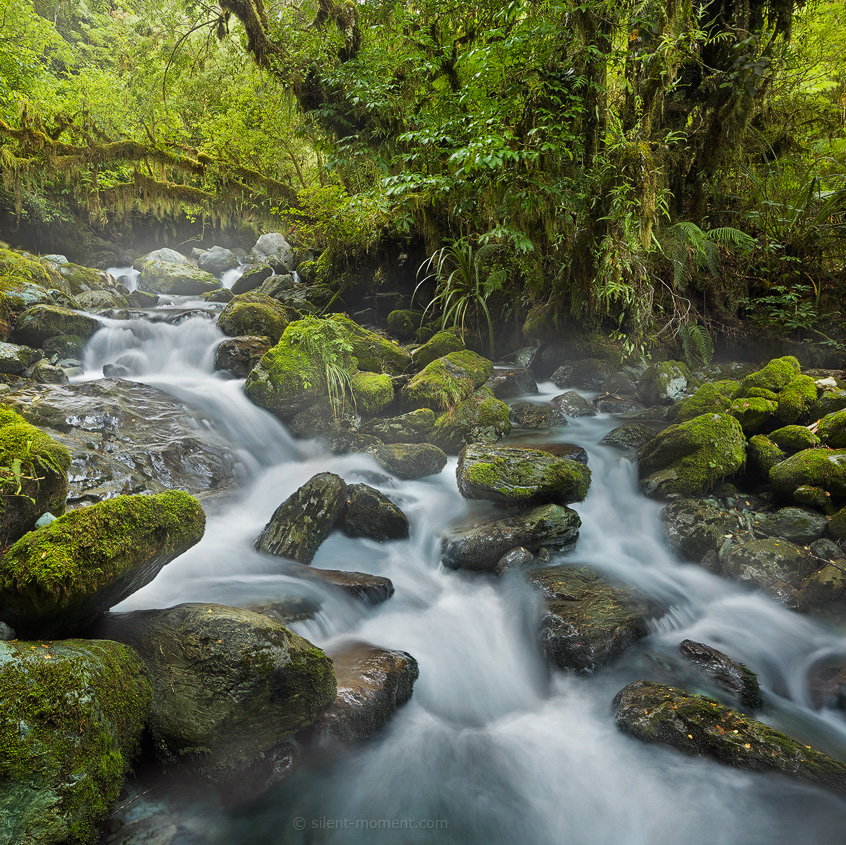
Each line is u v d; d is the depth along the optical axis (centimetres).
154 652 235
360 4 912
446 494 500
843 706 292
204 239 1627
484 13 791
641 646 339
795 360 631
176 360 777
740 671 311
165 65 1174
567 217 706
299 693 242
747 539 423
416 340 906
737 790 246
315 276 1160
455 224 873
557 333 789
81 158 989
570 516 429
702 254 680
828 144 809
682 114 759
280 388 587
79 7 1788
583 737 285
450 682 321
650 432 578
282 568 379
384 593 368
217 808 221
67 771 167
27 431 329
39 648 188
